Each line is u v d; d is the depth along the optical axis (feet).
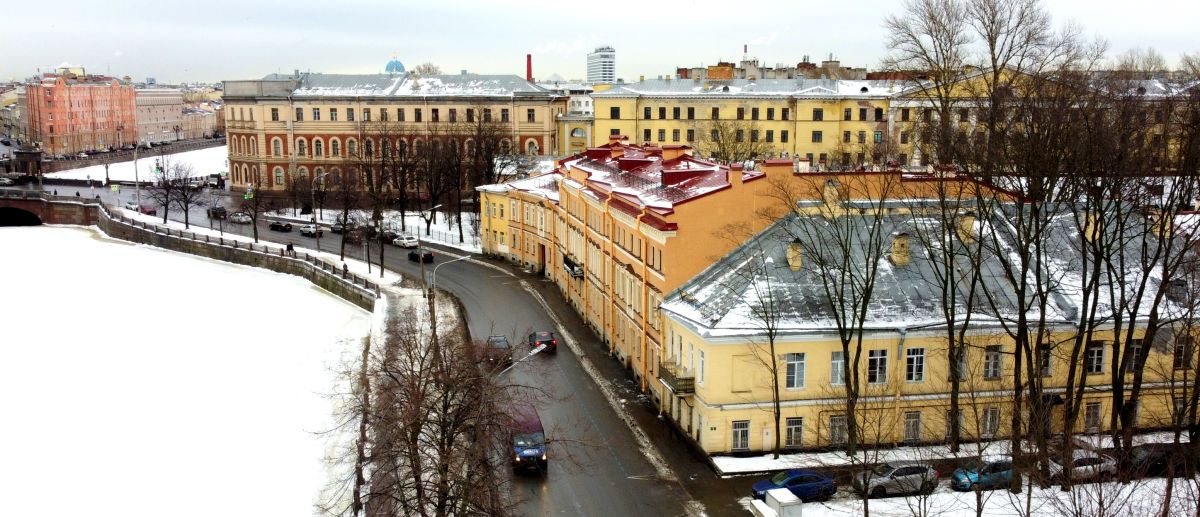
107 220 530.27
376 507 158.71
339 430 214.07
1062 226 203.62
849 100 528.22
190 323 334.24
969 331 181.57
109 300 371.76
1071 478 135.95
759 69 571.69
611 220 252.01
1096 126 196.44
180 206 534.37
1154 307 164.76
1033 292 189.67
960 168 233.35
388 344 227.81
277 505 181.68
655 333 216.54
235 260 441.27
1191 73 334.85
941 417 183.32
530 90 590.96
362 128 583.17
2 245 498.69
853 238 196.85
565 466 183.83
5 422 234.58
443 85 599.57
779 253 192.85
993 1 217.56
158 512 181.47
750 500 168.04
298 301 363.15
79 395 255.91
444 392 159.63
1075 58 234.17
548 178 381.19
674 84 549.95
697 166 249.14
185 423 231.91
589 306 288.92
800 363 182.60
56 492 192.24
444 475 146.72
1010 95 230.07
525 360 250.78
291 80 597.52
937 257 191.21
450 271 379.35
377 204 453.99
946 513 152.46
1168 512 129.18
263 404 244.22
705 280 200.54
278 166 594.24
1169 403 187.32
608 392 227.20
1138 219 200.23
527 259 383.45
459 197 453.99
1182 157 197.36
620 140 350.64
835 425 184.85
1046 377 185.78
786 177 202.18
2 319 343.05
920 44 227.40
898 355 181.98
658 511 165.37
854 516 153.58
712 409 182.09
